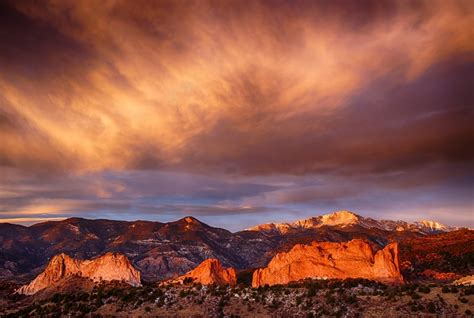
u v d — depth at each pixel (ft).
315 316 375.04
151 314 416.46
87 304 459.73
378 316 355.97
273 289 454.40
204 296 445.78
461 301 357.61
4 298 622.13
